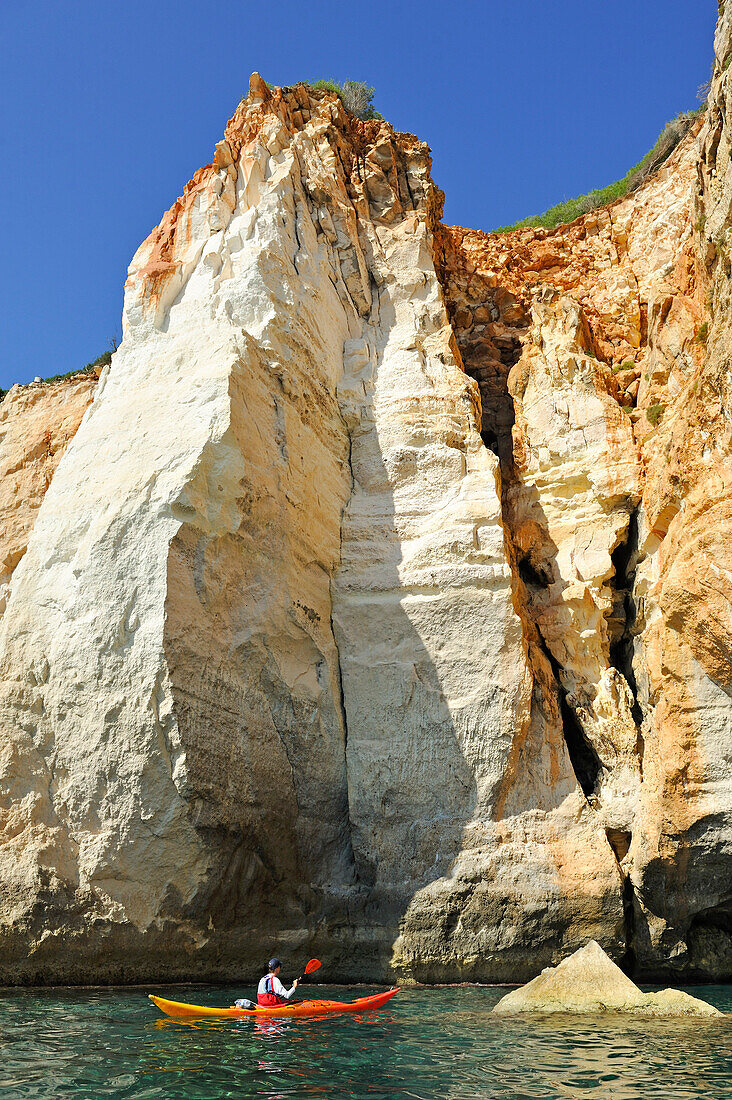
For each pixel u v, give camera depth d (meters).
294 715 16.75
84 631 15.46
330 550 18.95
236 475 16.16
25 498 20.44
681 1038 10.98
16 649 16.19
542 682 18.31
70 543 16.52
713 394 16.84
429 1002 13.70
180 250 20.70
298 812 16.38
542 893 16.09
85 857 14.52
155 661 14.62
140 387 18.30
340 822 17.14
